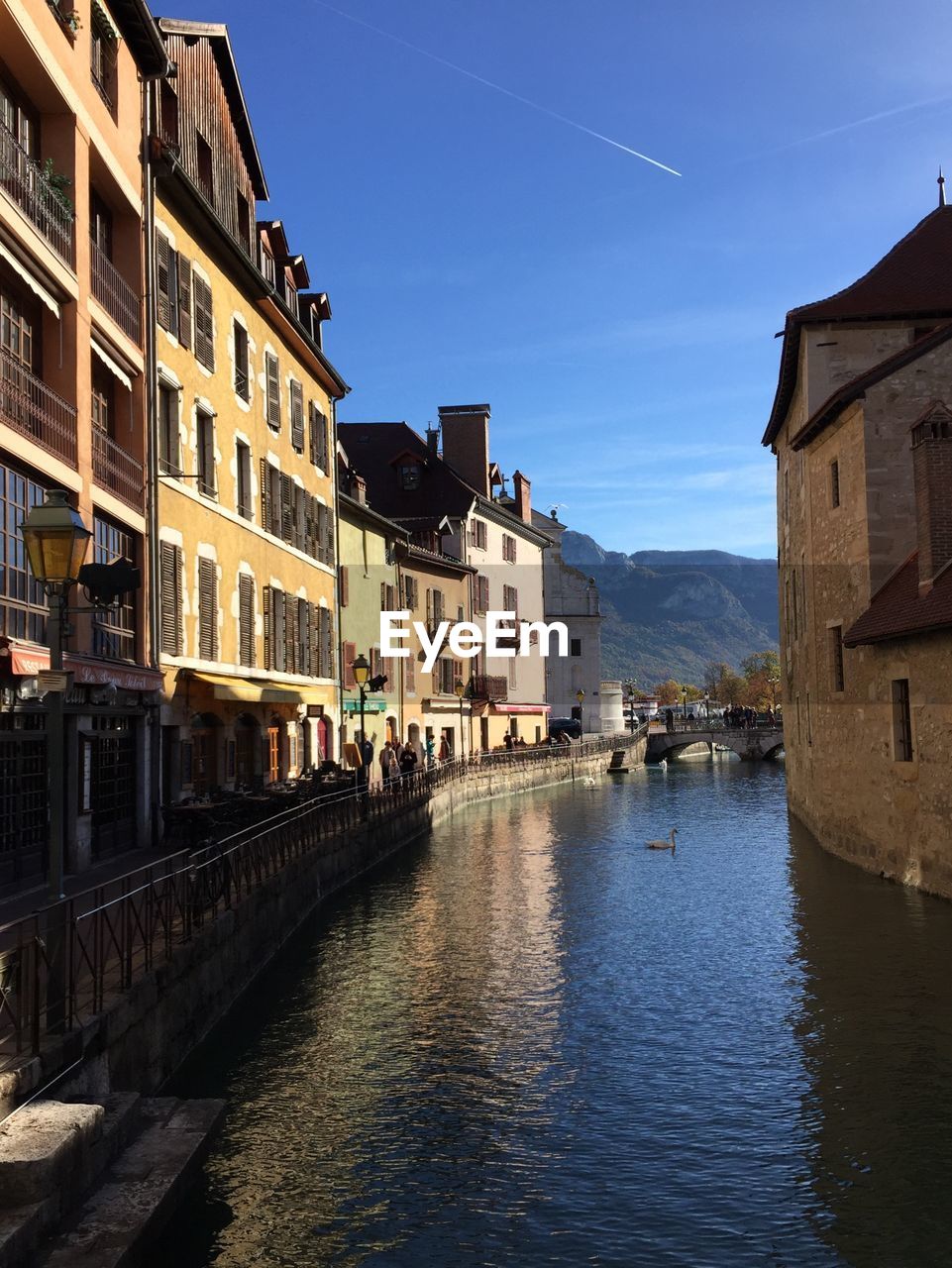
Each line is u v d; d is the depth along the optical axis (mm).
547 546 70125
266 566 26812
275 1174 8672
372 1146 9188
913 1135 9172
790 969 14672
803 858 24781
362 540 38875
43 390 14508
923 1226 7715
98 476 16984
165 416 20719
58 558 8242
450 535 52906
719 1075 10742
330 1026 12523
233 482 24234
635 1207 8094
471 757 46156
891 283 25594
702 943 16578
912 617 17922
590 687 76500
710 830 32938
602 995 13773
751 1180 8484
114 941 9305
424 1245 7578
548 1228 7789
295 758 29094
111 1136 7629
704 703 144750
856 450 21906
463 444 58438
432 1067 11125
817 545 25141
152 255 19234
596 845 29656
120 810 17844
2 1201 6266
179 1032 10867
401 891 21844
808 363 25172
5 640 12305
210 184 23266
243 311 25375
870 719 21547
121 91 18312
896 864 20359
